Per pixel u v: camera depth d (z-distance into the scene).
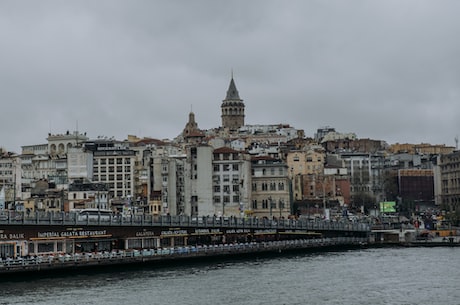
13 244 148.38
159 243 181.88
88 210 177.00
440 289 128.00
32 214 152.50
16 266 136.88
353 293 123.62
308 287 130.25
